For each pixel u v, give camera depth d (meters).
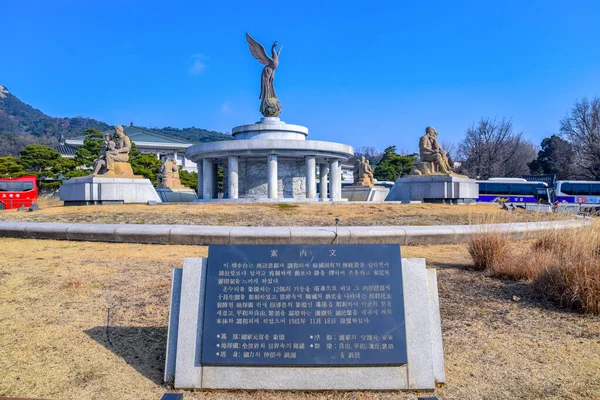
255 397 4.08
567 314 6.25
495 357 4.92
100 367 4.70
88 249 10.46
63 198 22.80
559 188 35.59
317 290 4.33
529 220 15.49
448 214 16.55
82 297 6.82
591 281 6.30
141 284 7.50
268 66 25.16
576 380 4.39
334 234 10.56
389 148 68.19
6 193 31.83
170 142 77.00
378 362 4.14
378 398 4.05
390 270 4.39
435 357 4.33
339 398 4.06
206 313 4.30
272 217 15.20
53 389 4.26
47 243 11.25
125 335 5.47
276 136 24.03
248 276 4.40
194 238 10.99
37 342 5.25
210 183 24.39
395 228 11.40
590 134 48.81
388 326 4.23
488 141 58.88
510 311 6.39
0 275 7.96
